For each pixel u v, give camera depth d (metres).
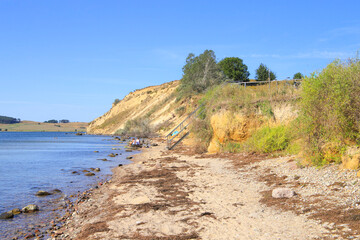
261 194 9.06
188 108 50.88
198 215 7.53
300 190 8.55
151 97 95.75
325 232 5.58
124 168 18.61
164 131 54.34
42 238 7.31
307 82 11.26
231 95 21.30
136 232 6.61
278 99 17.88
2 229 8.10
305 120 11.22
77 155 29.69
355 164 8.73
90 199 10.96
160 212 8.03
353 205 6.55
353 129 9.80
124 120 102.12
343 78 9.98
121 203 9.38
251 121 18.25
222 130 19.17
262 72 43.62
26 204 10.77
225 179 11.91
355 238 5.11
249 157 15.74
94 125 132.12
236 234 6.10
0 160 25.50
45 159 26.11
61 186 13.92
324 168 9.87
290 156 13.52
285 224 6.32
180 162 18.23
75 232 7.43
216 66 53.41
